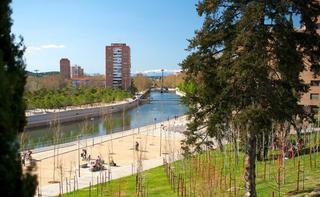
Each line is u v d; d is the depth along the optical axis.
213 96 22.64
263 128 20.62
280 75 21.95
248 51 20.81
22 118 9.11
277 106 20.78
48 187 39.09
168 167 42.47
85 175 45.09
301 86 22.05
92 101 136.62
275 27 21.08
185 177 38.88
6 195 8.02
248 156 22.48
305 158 39.47
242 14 21.69
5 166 7.93
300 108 21.95
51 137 79.69
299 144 40.88
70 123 109.06
